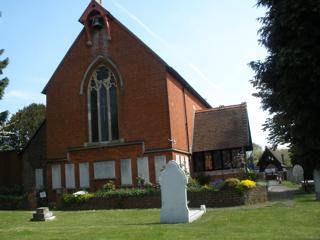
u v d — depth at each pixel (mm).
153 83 32250
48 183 34125
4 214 23594
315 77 11430
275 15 12211
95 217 20984
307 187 36656
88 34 34438
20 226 18562
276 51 12602
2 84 37062
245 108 38531
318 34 11359
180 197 17516
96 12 34406
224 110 39156
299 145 13320
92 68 34250
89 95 34281
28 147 36625
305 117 12031
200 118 39312
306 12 11422
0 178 36719
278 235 13414
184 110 36281
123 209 25688
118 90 33156
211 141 36625
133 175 31828
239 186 24844
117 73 33312
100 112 33812
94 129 33844
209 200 25125
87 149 33469
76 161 33688
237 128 36750
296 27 11594
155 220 18812
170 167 17797
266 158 84250
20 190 34969
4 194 33906
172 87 33562
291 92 12008
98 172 32938
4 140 61438
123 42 33469
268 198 29625
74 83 34656
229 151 35812
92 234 14242
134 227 15711
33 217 20625
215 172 35531
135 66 32875
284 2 11695
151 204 26250
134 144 32094
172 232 14086
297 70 11586
